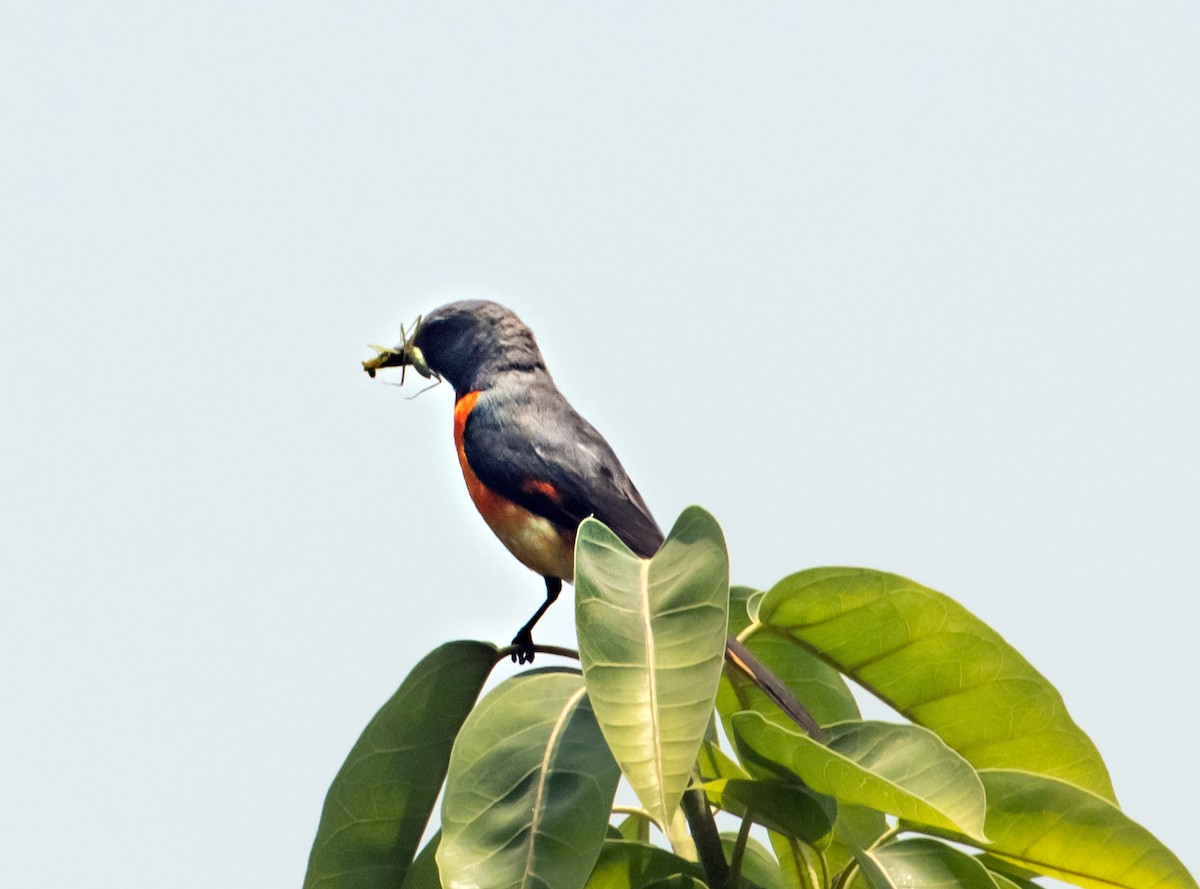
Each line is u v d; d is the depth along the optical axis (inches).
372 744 287.7
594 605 242.4
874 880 263.7
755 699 324.2
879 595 291.0
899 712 308.7
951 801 250.4
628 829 324.8
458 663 297.1
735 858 276.7
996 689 298.5
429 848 280.5
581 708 265.7
